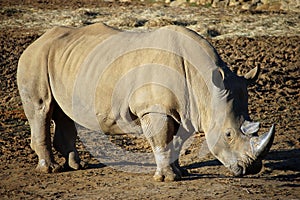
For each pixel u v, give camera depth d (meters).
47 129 29.05
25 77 29.05
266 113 39.50
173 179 26.14
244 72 50.38
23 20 80.44
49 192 25.69
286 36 68.38
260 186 25.06
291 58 56.50
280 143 32.47
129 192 24.94
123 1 101.25
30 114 29.25
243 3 88.88
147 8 88.69
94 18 81.25
